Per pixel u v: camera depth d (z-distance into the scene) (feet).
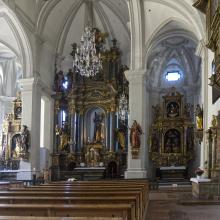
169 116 92.68
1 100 105.50
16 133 91.04
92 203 21.07
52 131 91.56
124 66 91.56
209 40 44.39
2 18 77.92
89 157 89.20
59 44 95.76
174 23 77.71
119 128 89.04
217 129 51.44
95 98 92.32
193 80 97.35
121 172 86.94
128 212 16.58
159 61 99.35
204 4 48.91
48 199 21.76
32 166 77.97
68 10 92.48
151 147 91.40
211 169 51.75
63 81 94.94
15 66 107.14
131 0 75.51
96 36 89.10
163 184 81.00
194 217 32.19
